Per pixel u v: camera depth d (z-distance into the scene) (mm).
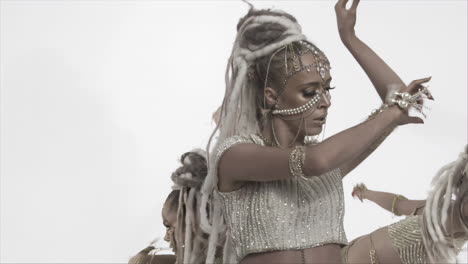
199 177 2998
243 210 2406
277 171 2262
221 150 2398
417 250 2570
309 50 2395
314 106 2389
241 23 2510
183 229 3090
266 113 2451
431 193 2520
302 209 2373
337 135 2209
